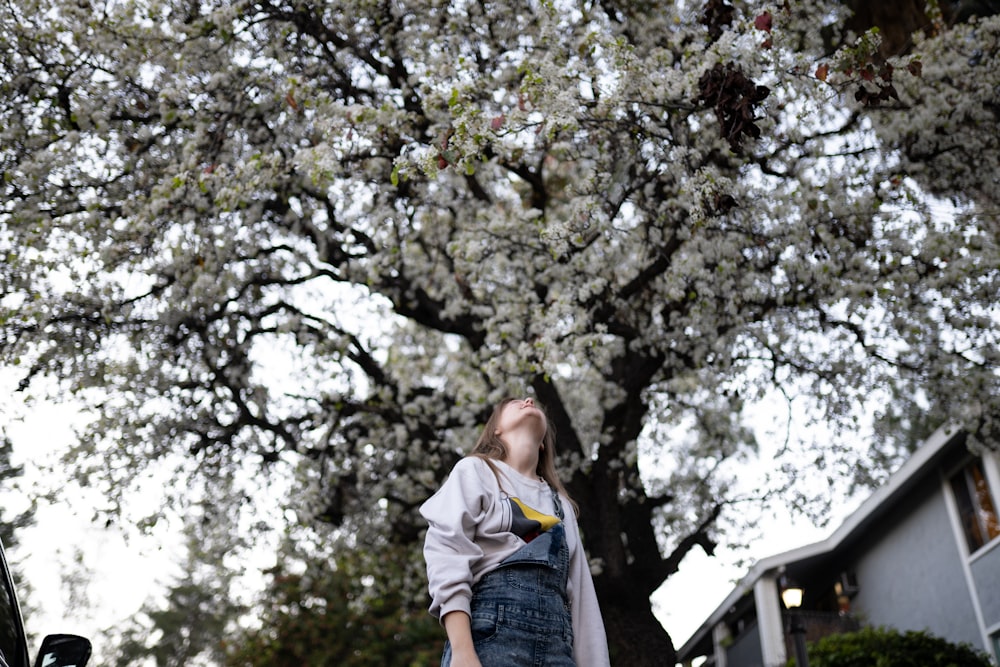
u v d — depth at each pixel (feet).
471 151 18.28
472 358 30.83
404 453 33.27
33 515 39.83
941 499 48.73
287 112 25.05
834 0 25.35
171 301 25.14
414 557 39.40
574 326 23.70
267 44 25.29
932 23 26.37
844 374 28.55
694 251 23.90
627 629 29.07
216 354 28.43
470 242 23.85
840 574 60.59
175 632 108.17
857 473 32.94
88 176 25.09
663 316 28.12
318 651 57.26
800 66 19.75
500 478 7.98
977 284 25.36
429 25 26.03
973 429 28.94
